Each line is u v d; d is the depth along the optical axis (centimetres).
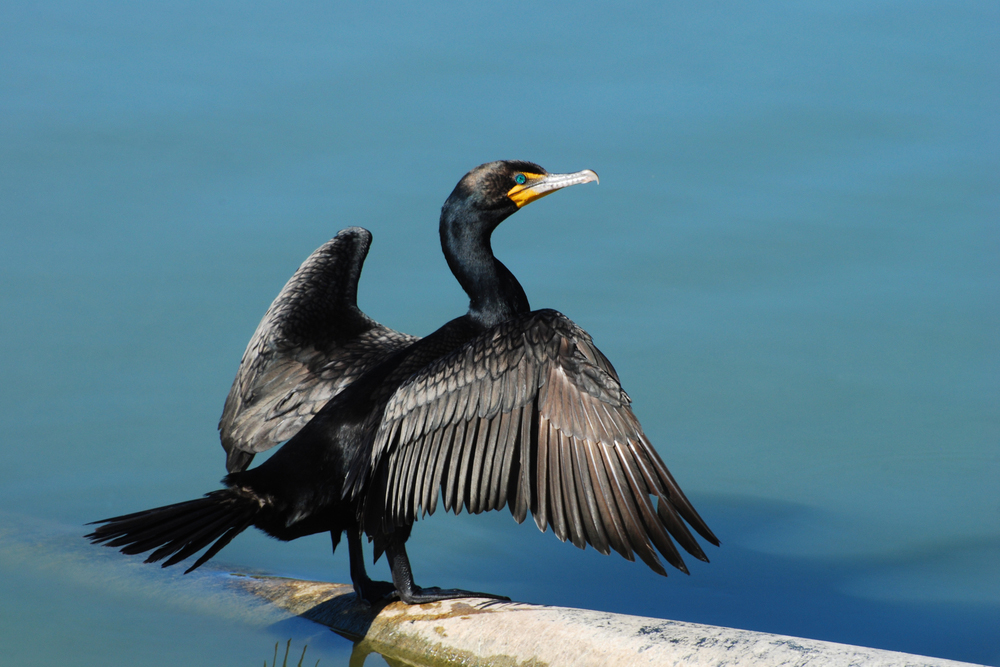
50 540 1089
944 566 1104
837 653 777
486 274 1004
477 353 827
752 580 1093
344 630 942
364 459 871
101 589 1020
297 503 890
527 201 1002
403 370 939
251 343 1052
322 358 1021
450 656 877
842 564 1119
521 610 892
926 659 763
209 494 860
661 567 752
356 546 955
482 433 809
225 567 1092
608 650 825
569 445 780
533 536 1169
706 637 815
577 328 803
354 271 1079
